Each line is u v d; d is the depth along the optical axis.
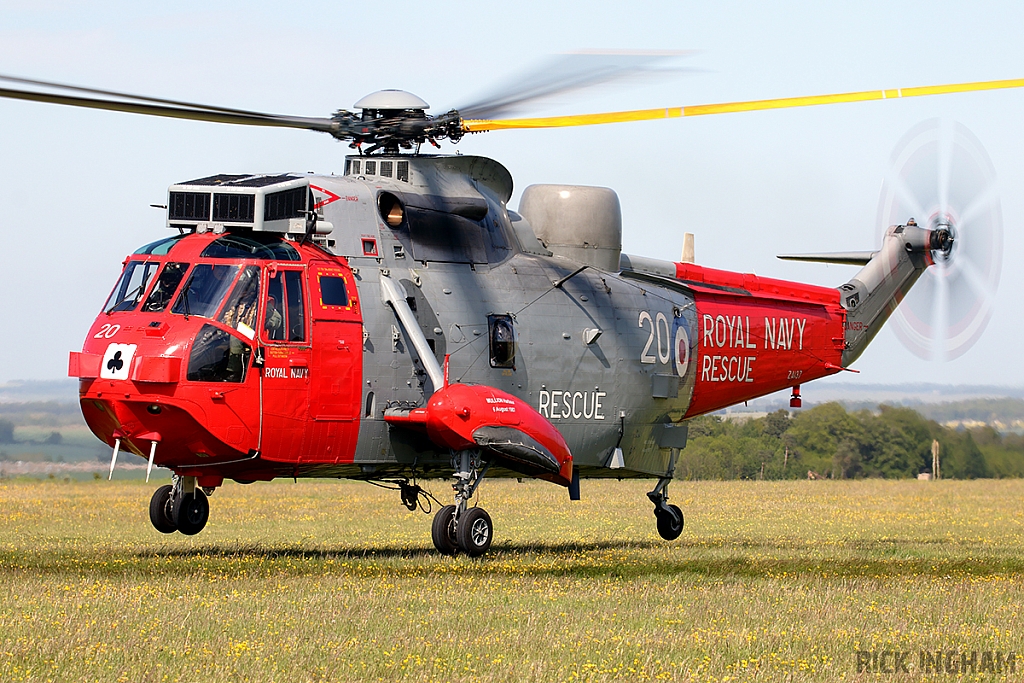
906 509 124.94
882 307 91.06
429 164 68.81
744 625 45.50
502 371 68.19
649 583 55.69
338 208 63.97
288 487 160.75
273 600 47.25
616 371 73.62
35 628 40.69
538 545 76.62
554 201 75.56
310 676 36.06
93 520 94.06
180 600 46.78
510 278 70.12
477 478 65.31
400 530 88.50
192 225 62.34
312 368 61.03
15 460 168.50
